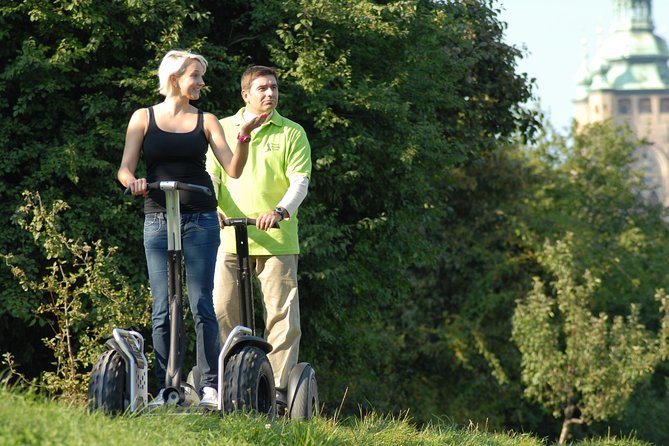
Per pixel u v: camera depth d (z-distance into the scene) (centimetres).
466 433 2991
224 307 2302
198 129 1889
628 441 4566
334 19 5450
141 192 1803
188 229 1875
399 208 6391
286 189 2297
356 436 2170
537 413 11112
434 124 6338
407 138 5800
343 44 5734
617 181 12875
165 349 1875
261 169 2278
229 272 2298
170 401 1816
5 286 4753
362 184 6012
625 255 12194
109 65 5300
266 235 2281
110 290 3769
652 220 13025
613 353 8600
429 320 10712
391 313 10081
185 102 1906
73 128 5038
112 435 1509
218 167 2305
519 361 10594
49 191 4862
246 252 2120
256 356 1920
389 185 6122
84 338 3834
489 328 10581
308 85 5212
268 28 5634
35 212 3797
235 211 2291
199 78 1889
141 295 3797
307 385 2234
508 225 10719
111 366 1780
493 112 7912
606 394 8606
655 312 12544
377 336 8956
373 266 6575
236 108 5338
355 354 7131
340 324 6462
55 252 3741
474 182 10250
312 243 5219
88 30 5084
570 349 8662
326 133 5341
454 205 10600
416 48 5972
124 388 1792
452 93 6400
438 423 3081
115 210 4831
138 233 4953
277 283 2292
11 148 5034
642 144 13350
